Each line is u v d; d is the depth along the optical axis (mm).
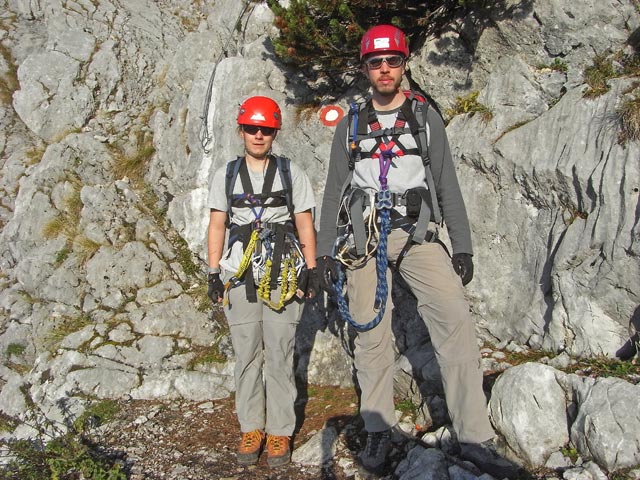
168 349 5543
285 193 3875
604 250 3652
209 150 6574
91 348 5629
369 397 3447
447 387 3197
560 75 4344
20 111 8906
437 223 3369
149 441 4426
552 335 3906
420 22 4914
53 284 6359
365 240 3309
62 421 5016
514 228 4273
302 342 5035
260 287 3775
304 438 4164
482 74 4812
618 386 3127
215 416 4734
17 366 6160
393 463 3586
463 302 3178
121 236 6664
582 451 3162
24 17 10195
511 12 4543
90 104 8750
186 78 7922
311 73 5980
